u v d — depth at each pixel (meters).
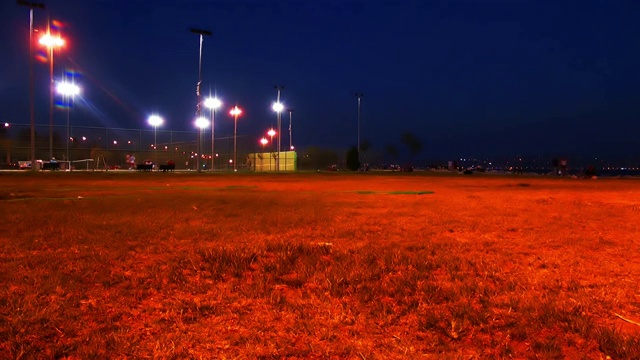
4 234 7.34
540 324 3.64
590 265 5.64
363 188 22.19
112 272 5.09
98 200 13.40
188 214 10.19
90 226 8.22
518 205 13.09
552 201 14.52
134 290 4.46
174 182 27.33
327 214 10.44
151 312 3.93
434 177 42.88
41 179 29.53
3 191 17.75
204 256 5.82
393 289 4.51
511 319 3.75
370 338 3.43
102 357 3.04
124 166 66.00
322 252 6.18
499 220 9.64
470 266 5.50
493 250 6.54
